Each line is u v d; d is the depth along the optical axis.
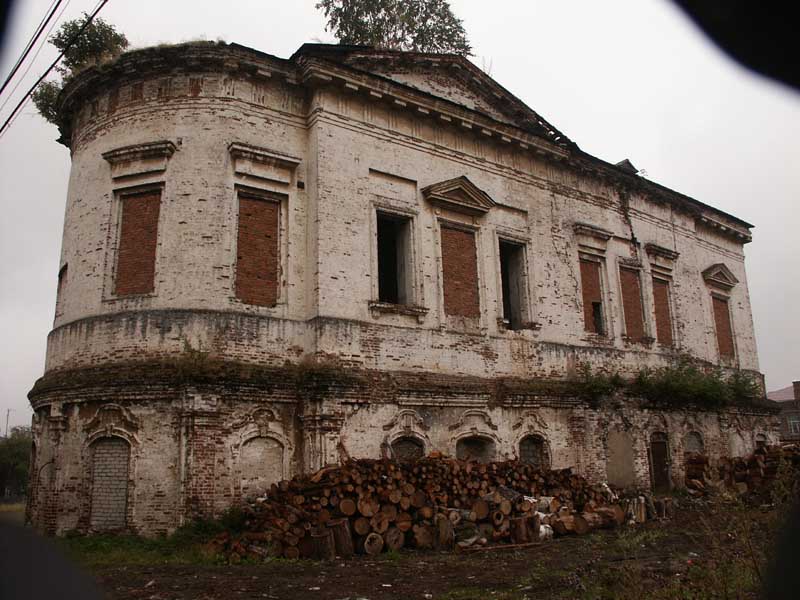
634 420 23.50
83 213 17.78
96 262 17.09
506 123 21.94
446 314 19.38
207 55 17.08
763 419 30.38
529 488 16.75
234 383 15.54
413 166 19.56
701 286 29.56
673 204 28.55
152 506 14.84
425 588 10.05
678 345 27.23
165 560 12.83
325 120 17.95
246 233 17.03
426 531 13.70
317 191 17.45
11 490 45.91
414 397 17.77
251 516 14.30
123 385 15.42
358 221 18.02
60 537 15.10
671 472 24.34
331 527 12.90
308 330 16.95
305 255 17.62
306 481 14.06
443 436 18.22
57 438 16.02
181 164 16.88
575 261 23.56
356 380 16.62
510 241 21.75
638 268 26.17
